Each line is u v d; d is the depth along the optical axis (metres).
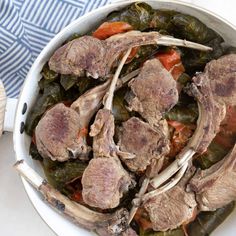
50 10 0.81
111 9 0.74
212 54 0.76
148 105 0.72
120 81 0.74
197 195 0.75
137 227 0.77
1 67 0.84
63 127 0.72
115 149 0.72
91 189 0.71
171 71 0.75
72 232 0.76
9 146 0.85
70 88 0.75
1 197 0.86
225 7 0.84
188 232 0.78
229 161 0.74
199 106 0.74
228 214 0.78
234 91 0.73
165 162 0.75
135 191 0.75
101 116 0.71
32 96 0.75
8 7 0.81
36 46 0.83
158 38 0.73
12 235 0.87
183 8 0.74
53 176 0.75
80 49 0.71
